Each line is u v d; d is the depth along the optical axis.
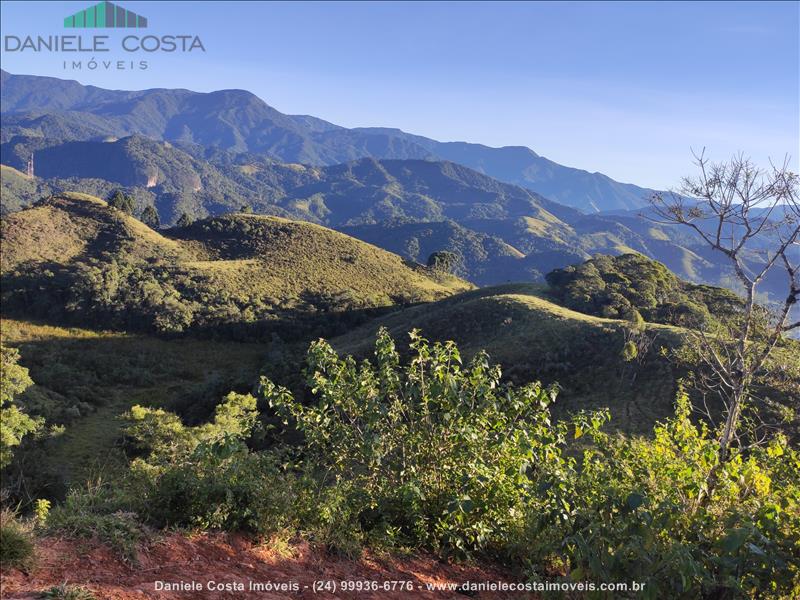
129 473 4.43
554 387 5.91
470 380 5.96
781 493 4.78
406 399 6.15
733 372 7.02
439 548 5.51
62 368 55.12
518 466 5.54
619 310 56.19
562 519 4.34
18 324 70.19
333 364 6.12
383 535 5.17
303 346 69.44
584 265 72.38
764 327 7.39
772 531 4.04
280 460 5.61
